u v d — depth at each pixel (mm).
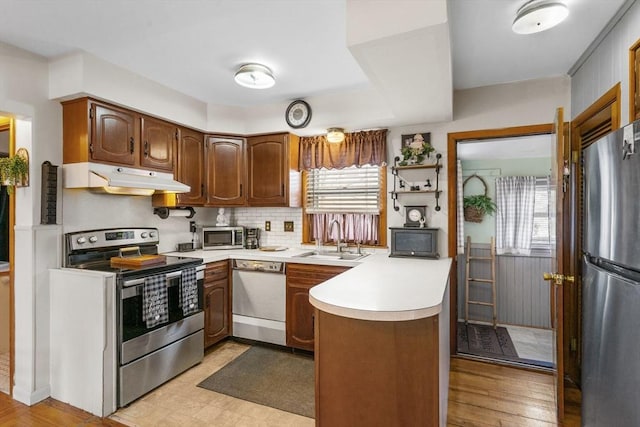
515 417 2148
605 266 1436
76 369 2285
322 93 3186
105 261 2729
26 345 2342
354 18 1611
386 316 1387
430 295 1633
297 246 3799
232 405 2295
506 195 4504
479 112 2957
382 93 2309
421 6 1485
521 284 4266
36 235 2338
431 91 2270
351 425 1589
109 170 2547
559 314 2062
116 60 2477
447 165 3080
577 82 2539
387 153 3332
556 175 2115
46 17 1922
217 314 3193
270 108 3488
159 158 2979
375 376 1547
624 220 1239
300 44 2238
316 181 3719
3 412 2229
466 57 2375
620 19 1848
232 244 3754
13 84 2234
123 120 2670
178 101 3104
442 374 1728
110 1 1771
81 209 2656
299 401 2342
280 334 3143
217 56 2412
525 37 2096
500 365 2906
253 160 3615
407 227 3111
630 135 1199
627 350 1206
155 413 2207
